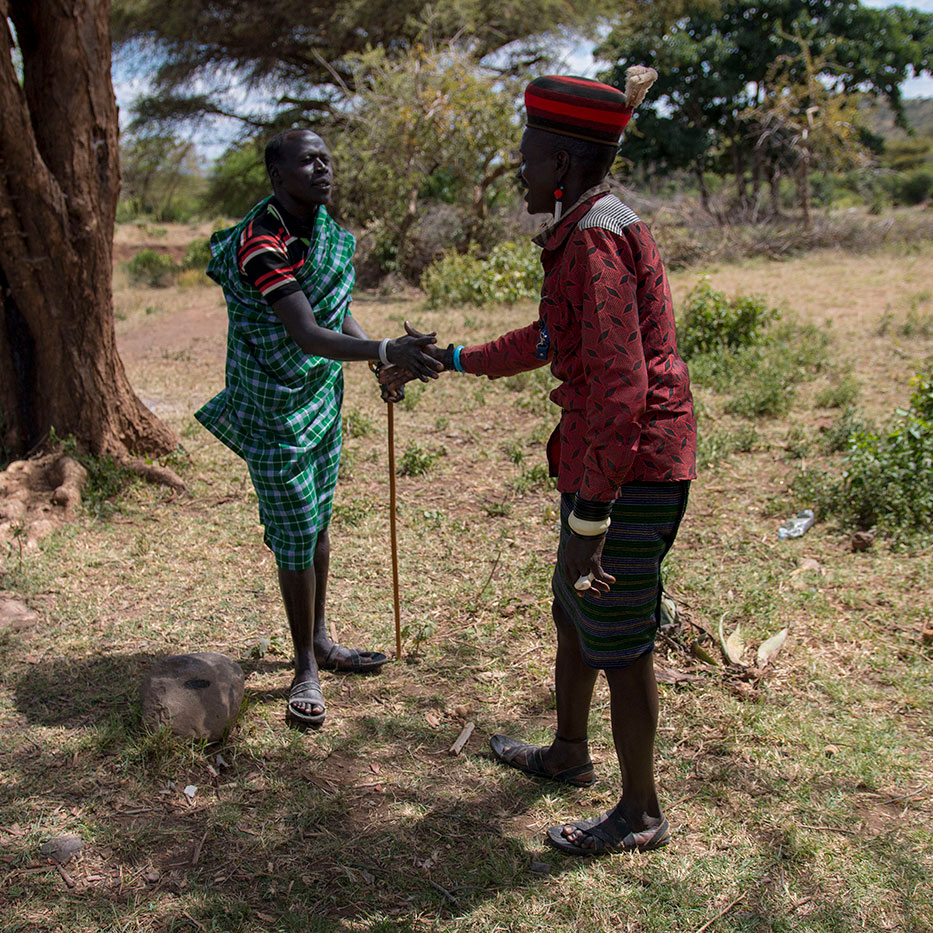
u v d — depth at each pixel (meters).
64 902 2.35
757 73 25.20
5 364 5.50
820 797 2.74
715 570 4.34
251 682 3.42
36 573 4.28
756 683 3.36
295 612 3.19
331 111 22.58
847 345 9.39
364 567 4.41
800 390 7.79
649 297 2.22
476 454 6.24
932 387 5.86
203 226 32.12
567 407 2.37
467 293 13.29
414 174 16.98
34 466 5.31
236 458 6.07
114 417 5.64
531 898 2.36
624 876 2.44
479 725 3.17
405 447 6.43
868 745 2.97
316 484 3.25
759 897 2.36
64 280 5.32
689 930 2.25
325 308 3.15
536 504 5.30
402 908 2.33
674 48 24.86
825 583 4.18
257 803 2.75
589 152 2.20
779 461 6.00
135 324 13.00
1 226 5.12
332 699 3.33
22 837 2.58
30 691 3.34
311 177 2.99
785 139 22.42
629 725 2.42
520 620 3.88
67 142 5.20
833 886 2.38
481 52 22.12
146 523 4.98
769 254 19.36
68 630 3.79
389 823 2.66
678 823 2.64
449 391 7.96
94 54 5.22
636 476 2.23
